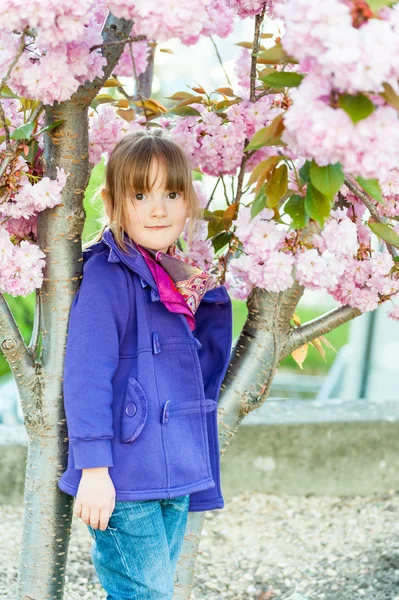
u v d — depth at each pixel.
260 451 3.05
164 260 1.62
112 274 1.56
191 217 1.72
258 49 1.76
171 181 1.61
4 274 1.45
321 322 1.87
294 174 1.51
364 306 1.76
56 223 1.55
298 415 3.14
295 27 1.12
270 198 1.39
